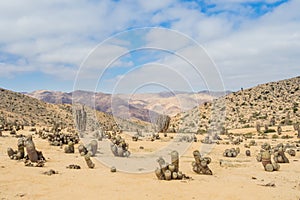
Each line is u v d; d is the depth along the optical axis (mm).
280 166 17297
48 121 71750
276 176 14289
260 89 88750
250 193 10781
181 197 10102
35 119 71125
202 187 11453
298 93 78312
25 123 62469
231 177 13727
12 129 39312
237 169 16156
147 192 10617
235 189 11258
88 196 10047
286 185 12383
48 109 83375
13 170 13766
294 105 69250
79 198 9828
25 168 14406
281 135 40812
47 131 35844
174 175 12680
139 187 11297
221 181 12664
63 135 27234
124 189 10977
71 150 21391
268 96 80812
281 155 18922
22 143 17078
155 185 11625
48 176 12852
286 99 76062
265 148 24375
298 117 59875
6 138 28984
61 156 19344
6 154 19141
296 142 32188
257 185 12070
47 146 24547
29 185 11273
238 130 49719
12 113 69000
